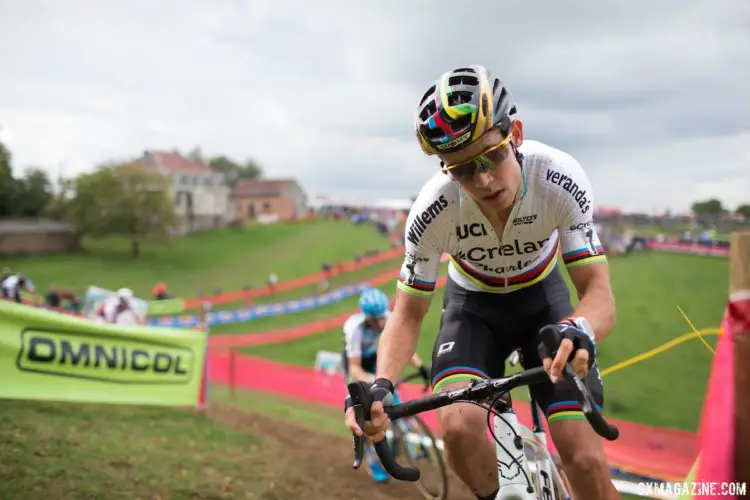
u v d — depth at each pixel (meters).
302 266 34.19
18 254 37.09
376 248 37.16
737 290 1.58
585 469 1.83
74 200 39.75
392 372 1.95
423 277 2.05
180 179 57.12
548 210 1.92
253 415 6.00
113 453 4.02
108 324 5.51
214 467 4.03
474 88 1.63
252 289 29.08
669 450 4.51
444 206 1.96
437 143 1.65
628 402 7.64
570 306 2.25
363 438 1.65
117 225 39.34
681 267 17.48
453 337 2.15
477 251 2.06
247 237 46.34
